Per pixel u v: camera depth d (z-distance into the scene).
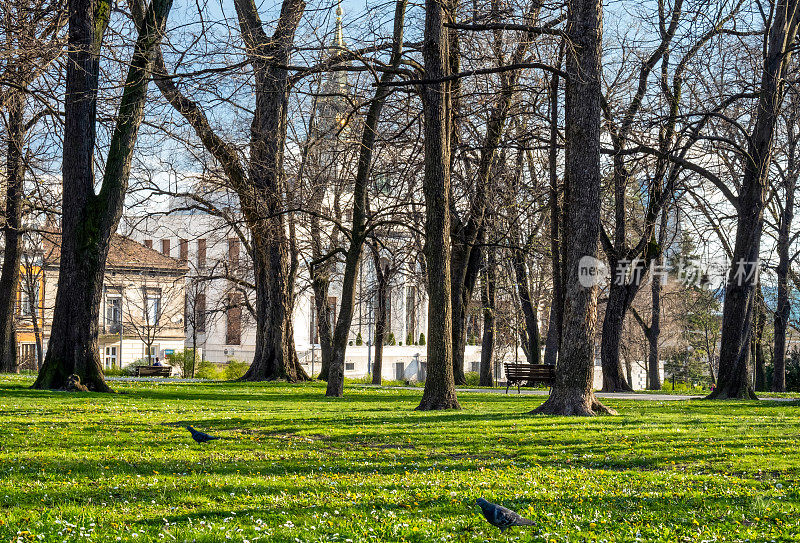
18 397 19.97
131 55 22.84
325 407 21.00
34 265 55.56
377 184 32.06
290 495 8.74
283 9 25.39
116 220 23.44
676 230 36.44
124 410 18.11
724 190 28.61
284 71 27.84
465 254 34.38
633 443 14.29
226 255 43.72
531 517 8.12
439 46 19.70
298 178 30.88
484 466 11.73
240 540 6.57
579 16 19.02
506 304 49.47
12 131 24.73
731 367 28.77
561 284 24.88
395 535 7.06
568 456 12.86
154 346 64.75
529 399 26.06
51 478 9.21
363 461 11.93
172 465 10.70
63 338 22.95
